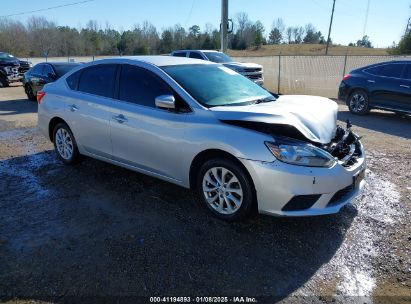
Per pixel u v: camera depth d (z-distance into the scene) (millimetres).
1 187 4758
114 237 3525
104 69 4871
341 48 72312
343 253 3299
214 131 3646
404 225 3783
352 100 10789
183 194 4480
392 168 5547
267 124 3484
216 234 3582
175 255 3242
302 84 16703
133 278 2938
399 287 2871
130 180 4930
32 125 8766
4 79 19469
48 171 5340
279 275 2998
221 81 4504
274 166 3332
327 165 3396
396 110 9789
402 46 44031
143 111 4254
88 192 4566
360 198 4441
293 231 3650
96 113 4785
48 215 3979
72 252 3285
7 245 3398
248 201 3576
